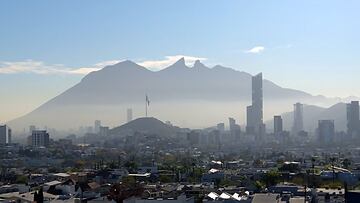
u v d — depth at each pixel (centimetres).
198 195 18125
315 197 16750
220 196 17850
